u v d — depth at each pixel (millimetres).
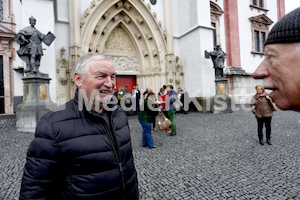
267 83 450
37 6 9359
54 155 1104
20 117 7258
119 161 1266
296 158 4082
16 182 3207
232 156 4332
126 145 1378
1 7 11797
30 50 7449
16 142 5680
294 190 2773
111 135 1281
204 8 14141
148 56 14961
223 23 17812
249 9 19141
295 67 378
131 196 1344
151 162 4086
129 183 1330
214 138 6004
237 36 17906
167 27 14555
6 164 3971
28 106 7234
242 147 5004
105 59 1212
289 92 394
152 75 14727
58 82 11109
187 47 14844
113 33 14352
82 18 11953
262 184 2988
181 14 15438
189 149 4945
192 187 2961
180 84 14984
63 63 11359
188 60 14773
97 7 12367
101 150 1194
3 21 11570
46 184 1076
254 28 19312
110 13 13398
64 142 1126
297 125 7836
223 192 2783
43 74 7902
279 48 408
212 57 12727
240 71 17141
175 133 6531
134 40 14789
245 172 3455
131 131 7348
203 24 13992
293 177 3191
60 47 11508
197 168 3699
